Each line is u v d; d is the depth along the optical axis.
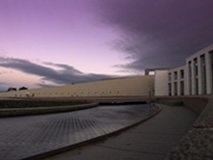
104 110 25.39
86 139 7.23
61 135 8.20
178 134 8.20
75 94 73.88
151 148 6.05
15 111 15.79
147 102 48.50
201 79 43.12
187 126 10.27
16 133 8.64
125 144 6.61
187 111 20.23
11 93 79.69
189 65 51.19
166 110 21.73
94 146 6.39
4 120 13.23
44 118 14.70
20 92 78.75
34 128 9.98
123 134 8.30
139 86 71.38
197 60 45.03
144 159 5.05
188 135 4.74
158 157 5.18
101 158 5.19
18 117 15.09
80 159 5.15
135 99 49.84
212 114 7.64
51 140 7.24
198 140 4.23
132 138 7.51
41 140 7.24
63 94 74.94
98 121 13.25
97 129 9.76
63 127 10.39
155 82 65.56
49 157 5.36
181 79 57.66
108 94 72.38
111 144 6.62
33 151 5.74
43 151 5.70
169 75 64.44
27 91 78.44
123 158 5.16
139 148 6.07
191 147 3.76
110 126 10.84
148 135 8.05
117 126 10.84
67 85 75.44
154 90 67.06
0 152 5.65
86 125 11.20
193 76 47.41
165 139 7.29
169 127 10.00
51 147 6.19
